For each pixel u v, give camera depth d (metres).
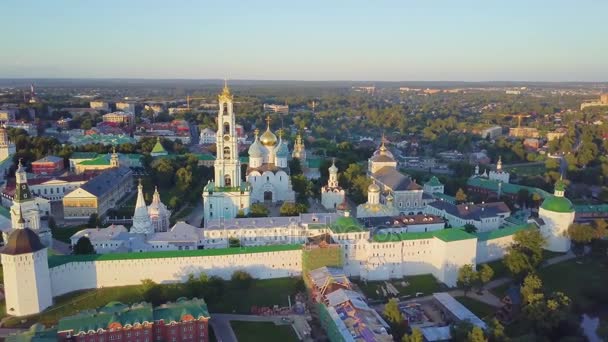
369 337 154.00
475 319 178.50
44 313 179.25
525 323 177.75
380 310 192.50
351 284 193.75
